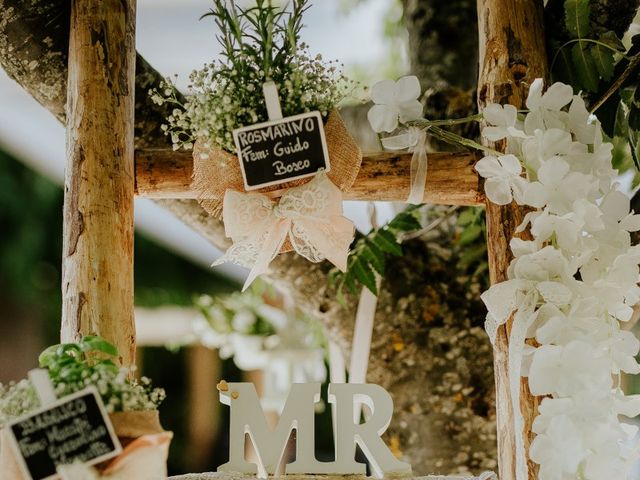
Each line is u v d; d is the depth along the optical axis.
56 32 1.90
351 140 1.77
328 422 4.82
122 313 1.74
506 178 1.62
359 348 2.33
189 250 4.59
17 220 4.56
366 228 3.03
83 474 1.31
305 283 2.36
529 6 1.84
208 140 1.69
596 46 1.84
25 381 1.41
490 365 2.35
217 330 3.72
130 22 1.86
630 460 1.53
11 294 4.66
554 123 1.64
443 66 2.63
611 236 1.60
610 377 1.51
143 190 1.87
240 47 1.70
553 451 1.48
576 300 1.55
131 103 1.85
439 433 2.33
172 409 5.08
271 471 1.73
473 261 2.40
